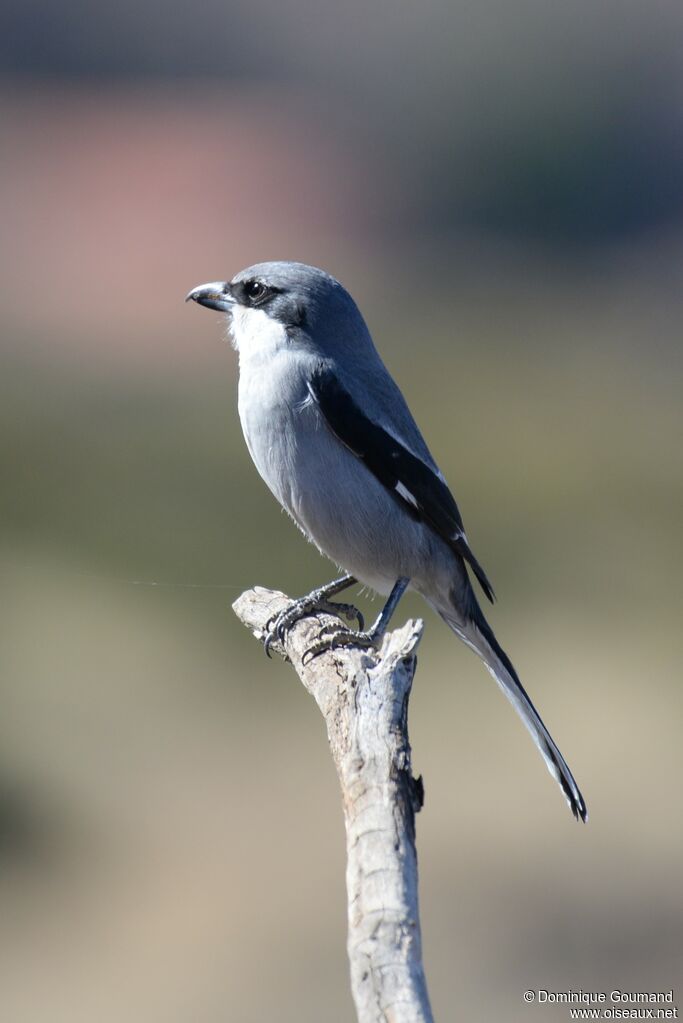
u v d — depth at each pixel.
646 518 16.77
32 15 36.19
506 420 20.44
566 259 32.75
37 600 13.37
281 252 29.27
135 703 11.93
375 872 4.27
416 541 7.32
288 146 33.72
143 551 14.75
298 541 15.21
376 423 7.15
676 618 14.23
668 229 34.25
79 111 34.22
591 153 34.47
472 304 28.66
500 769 11.40
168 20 37.88
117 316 24.03
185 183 31.02
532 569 15.43
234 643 13.16
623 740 11.85
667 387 23.00
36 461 16.69
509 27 36.31
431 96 35.62
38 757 10.95
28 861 9.86
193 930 9.12
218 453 17.64
